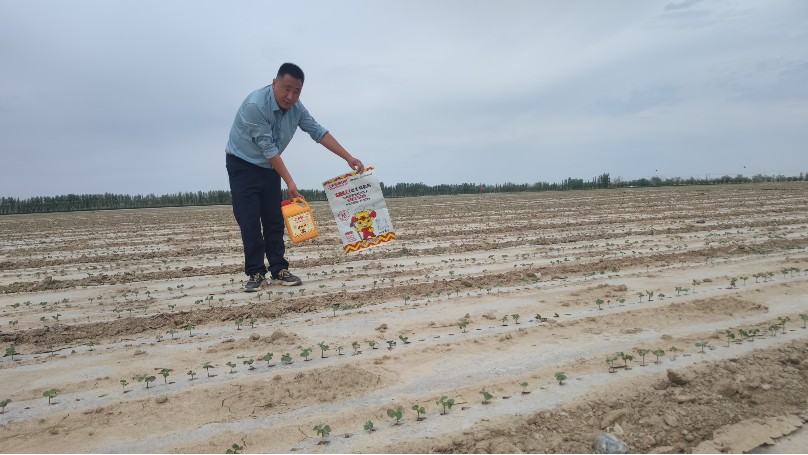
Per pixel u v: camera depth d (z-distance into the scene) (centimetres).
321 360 456
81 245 1406
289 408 367
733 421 338
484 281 745
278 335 517
